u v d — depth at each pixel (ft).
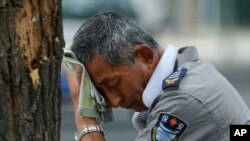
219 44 110.63
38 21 15.64
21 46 15.47
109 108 18.93
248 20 125.90
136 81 17.95
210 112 17.21
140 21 58.03
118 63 17.83
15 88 15.48
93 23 17.94
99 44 17.78
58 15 15.90
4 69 15.33
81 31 18.04
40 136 15.84
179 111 17.22
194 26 123.54
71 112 47.65
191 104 17.19
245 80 76.69
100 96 18.63
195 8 124.57
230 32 123.03
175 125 17.25
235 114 17.54
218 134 17.30
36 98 15.72
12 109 15.52
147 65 17.95
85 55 18.02
